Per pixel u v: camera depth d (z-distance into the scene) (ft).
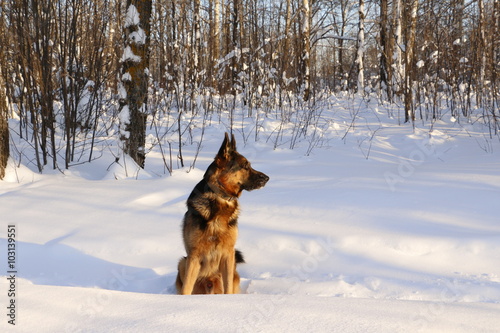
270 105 53.06
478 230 17.25
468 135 39.45
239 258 16.14
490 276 14.62
